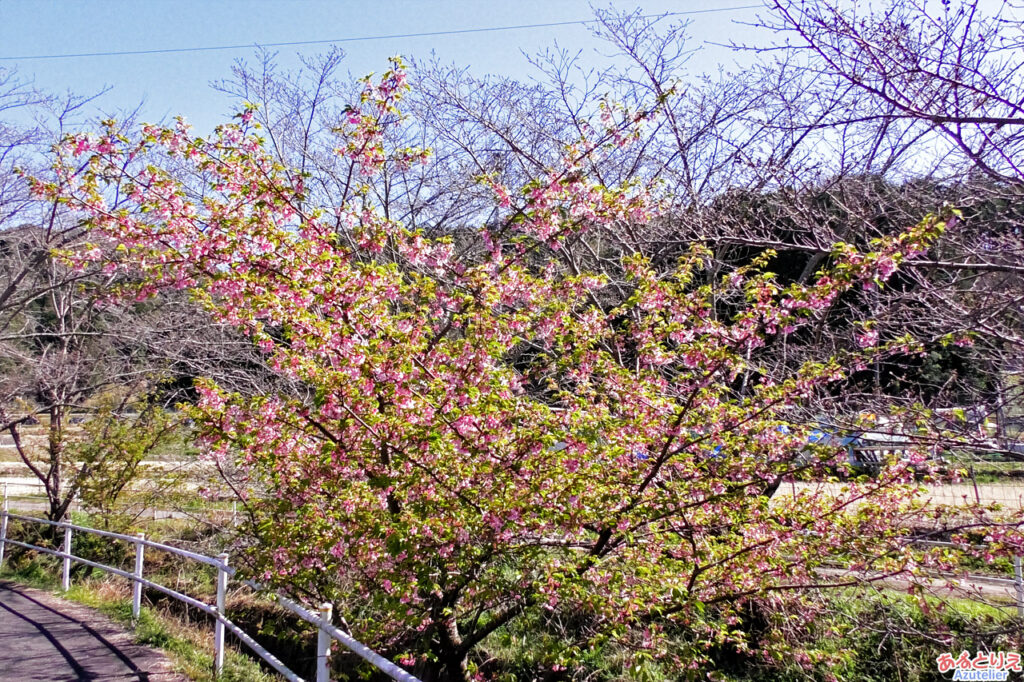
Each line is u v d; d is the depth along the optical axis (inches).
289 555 212.5
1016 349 189.8
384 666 137.6
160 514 513.0
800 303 171.8
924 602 209.5
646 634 188.7
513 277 224.2
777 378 236.2
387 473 208.4
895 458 201.6
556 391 209.2
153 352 464.4
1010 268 181.8
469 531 190.7
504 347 206.1
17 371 489.1
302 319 205.5
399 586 188.9
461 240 470.0
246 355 410.6
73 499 502.6
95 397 476.1
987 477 238.4
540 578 183.6
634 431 185.3
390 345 203.3
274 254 207.5
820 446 194.7
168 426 454.6
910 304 232.4
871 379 241.9
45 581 376.2
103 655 238.5
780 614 223.0
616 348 228.7
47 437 490.3
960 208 206.1
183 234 211.9
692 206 298.5
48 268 477.4
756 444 193.2
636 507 189.0
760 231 279.6
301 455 222.7
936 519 206.5
